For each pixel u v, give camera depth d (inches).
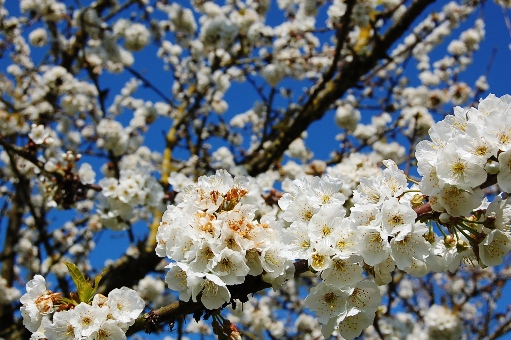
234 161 348.8
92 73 298.0
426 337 272.7
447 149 76.7
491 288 325.4
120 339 84.5
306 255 80.0
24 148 201.8
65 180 201.6
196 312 84.0
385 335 266.1
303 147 367.9
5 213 358.9
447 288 401.1
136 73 336.5
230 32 316.2
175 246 81.9
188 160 335.0
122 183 205.3
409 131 297.9
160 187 211.6
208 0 385.1
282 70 320.2
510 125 75.0
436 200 79.4
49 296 92.0
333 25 272.4
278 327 344.5
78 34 362.3
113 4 382.9
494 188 293.0
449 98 350.6
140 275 266.1
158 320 84.6
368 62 270.4
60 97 335.0
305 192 89.9
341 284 77.7
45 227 314.3
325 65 343.0
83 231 313.0
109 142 281.1
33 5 332.2
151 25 386.6
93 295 92.0
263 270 81.8
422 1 254.5
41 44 368.8
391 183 83.9
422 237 78.4
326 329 81.4
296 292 376.2
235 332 81.9
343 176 187.9
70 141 373.4
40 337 88.3
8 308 313.4
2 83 359.6
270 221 85.0
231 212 82.7
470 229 80.2
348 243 78.9
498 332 285.0
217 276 76.9
